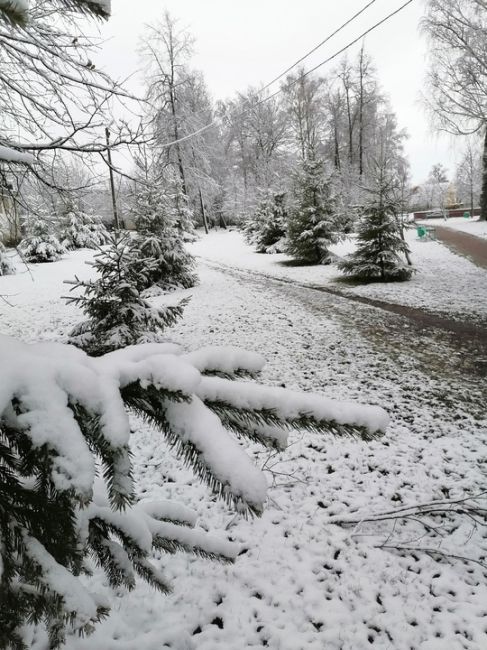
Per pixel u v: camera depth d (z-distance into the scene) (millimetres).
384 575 2320
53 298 11031
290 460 3426
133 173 4098
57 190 3988
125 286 5016
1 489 646
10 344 632
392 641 1965
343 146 35000
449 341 6102
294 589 2242
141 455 3590
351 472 3242
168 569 2357
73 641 1459
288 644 1948
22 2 467
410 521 2744
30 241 18531
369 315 7746
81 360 668
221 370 826
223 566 2381
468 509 2742
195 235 26234
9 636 695
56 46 3457
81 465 503
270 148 35875
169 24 7930
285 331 6996
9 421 531
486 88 13312
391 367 5262
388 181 10688
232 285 11617
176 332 7133
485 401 4254
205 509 2887
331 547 2527
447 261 12906
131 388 698
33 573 623
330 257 14375
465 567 2363
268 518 2783
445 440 3594
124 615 2025
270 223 19391
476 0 12945
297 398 752
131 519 987
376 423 751
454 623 2029
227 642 1966
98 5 611
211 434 636
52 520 642
